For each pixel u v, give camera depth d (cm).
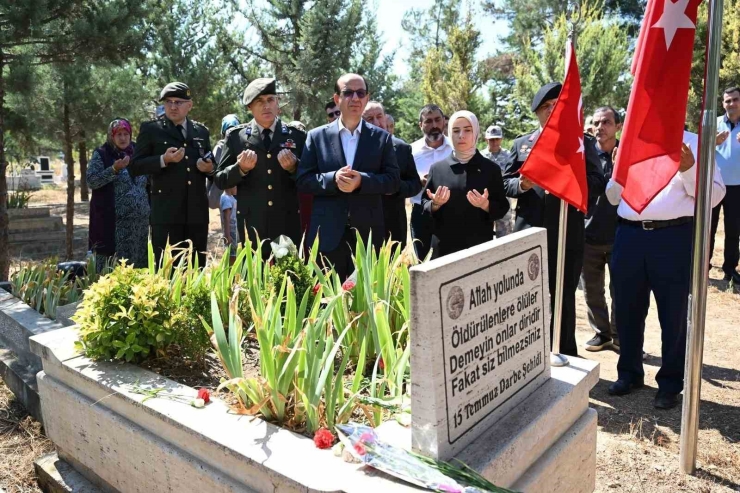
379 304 247
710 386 418
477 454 196
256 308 299
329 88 1562
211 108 1438
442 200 397
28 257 989
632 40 2195
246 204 426
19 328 397
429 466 181
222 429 212
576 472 253
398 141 444
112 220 589
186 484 218
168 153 453
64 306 397
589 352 491
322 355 228
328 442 199
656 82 295
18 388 381
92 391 264
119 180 569
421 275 178
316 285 312
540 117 416
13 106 1007
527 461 218
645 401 390
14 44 692
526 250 232
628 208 378
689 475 304
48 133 1059
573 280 410
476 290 200
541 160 311
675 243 365
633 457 321
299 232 440
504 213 420
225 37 1557
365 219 385
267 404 224
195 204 486
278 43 1617
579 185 306
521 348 231
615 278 394
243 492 196
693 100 1452
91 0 739
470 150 417
